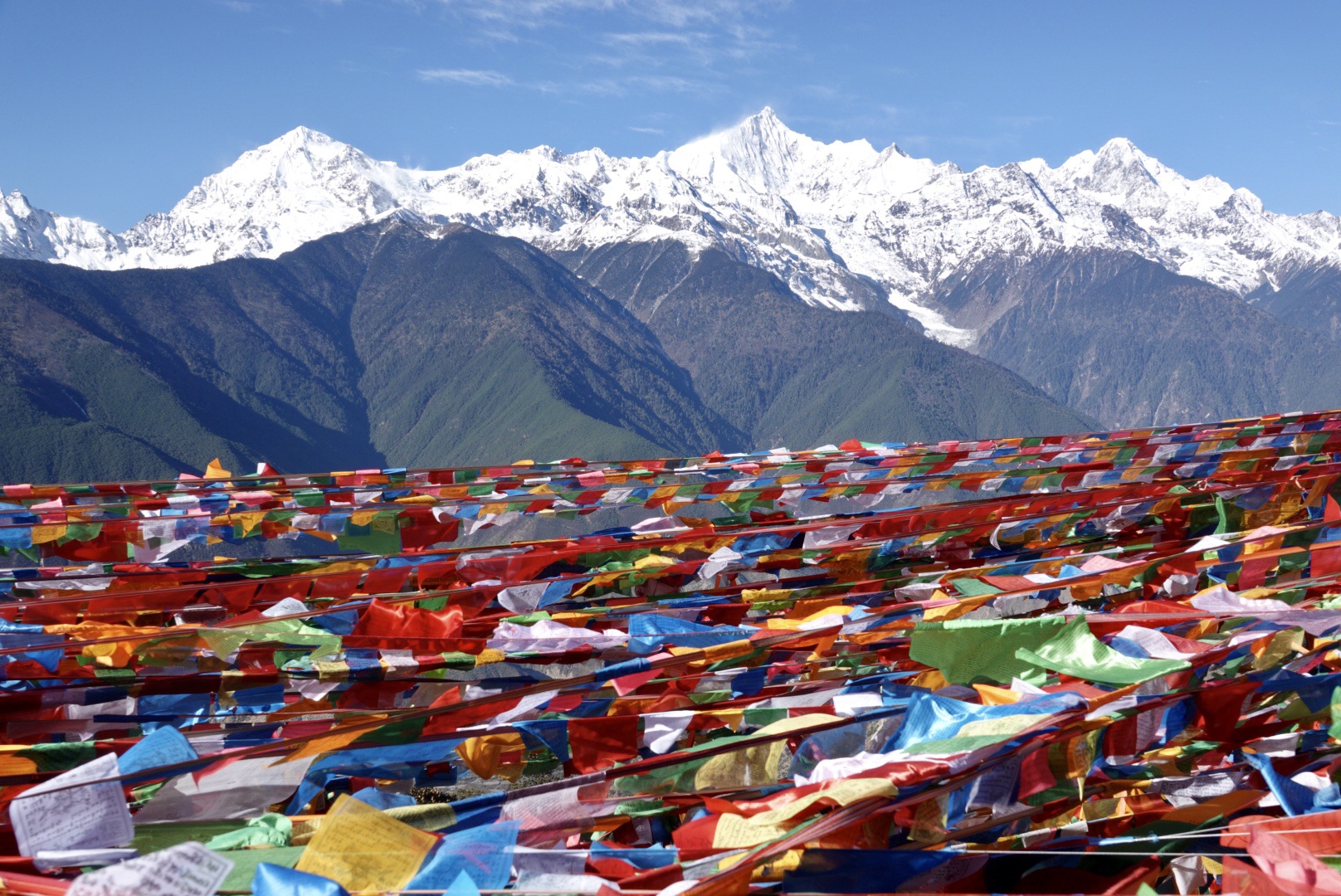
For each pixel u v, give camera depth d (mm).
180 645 2877
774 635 2777
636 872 1795
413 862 1694
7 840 1966
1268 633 2516
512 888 1698
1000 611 3184
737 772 2279
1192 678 2418
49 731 2699
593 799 2178
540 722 2330
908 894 1731
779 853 1664
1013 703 2219
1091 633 2637
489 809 1927
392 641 2861
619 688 2529
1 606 3311
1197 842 2115
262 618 3117
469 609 3457
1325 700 2490
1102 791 2424
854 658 2883
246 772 2158
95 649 2842
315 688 2834
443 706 2291
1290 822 2047
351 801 1729
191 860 1482
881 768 1886
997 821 2066
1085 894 1908
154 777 1960
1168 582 3400
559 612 3256
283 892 1496
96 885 1455
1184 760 2484
